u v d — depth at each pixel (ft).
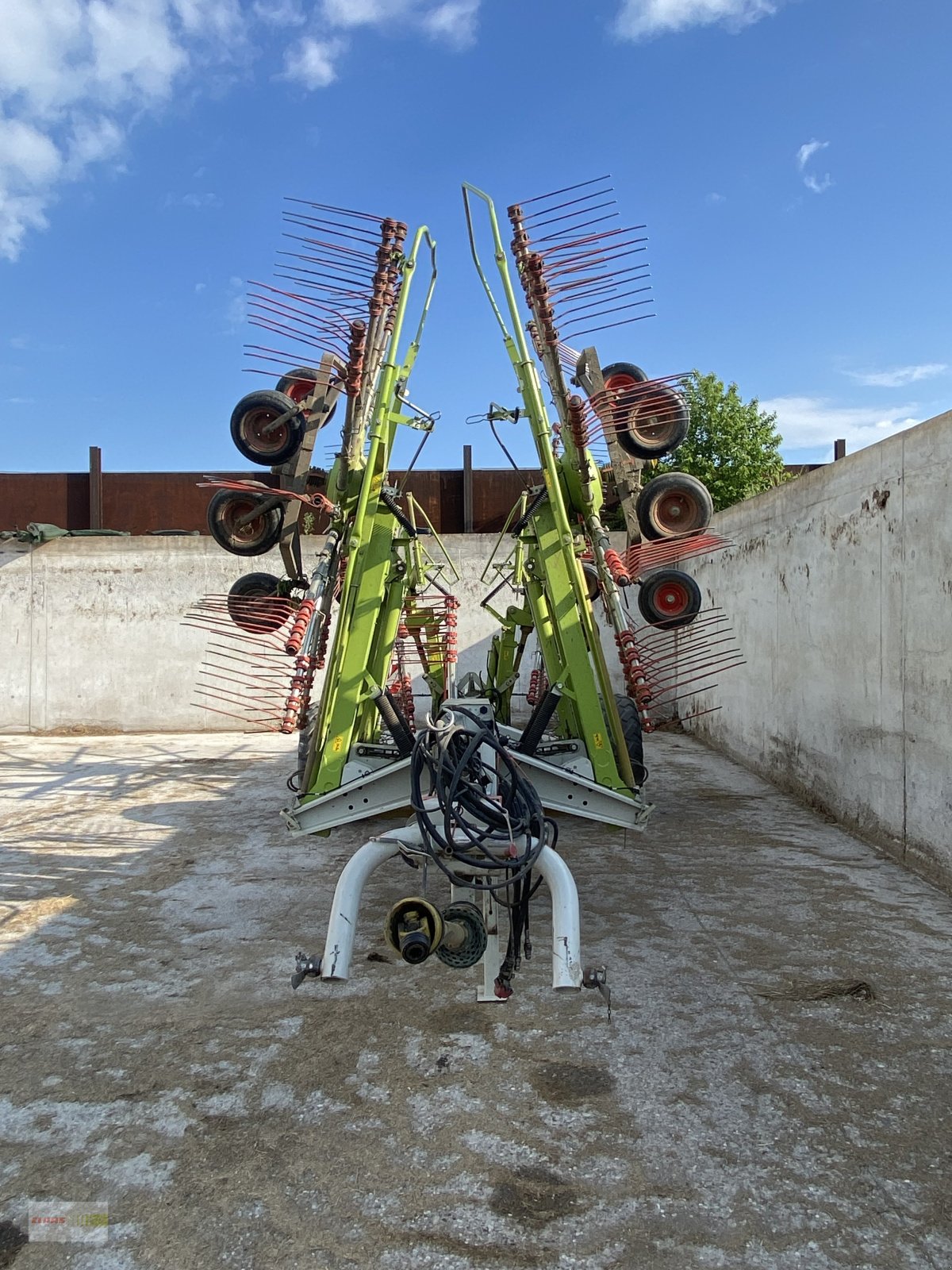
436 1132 8.27
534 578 15.90
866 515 18.39
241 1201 7.31
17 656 36.96
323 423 14.38
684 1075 9.23
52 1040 10.14
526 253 13.94
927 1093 8.87
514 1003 10.97
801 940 12.99
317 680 34.17
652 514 14.44
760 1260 6.61
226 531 14.08
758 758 26.03
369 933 13.46
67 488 50.67
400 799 12.53
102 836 19.84
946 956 12.31
